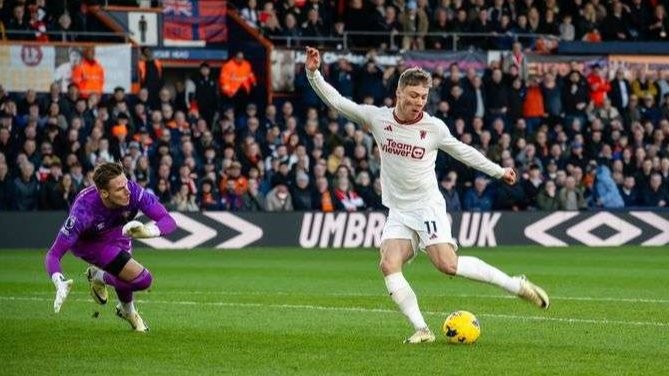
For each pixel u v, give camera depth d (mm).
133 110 47500
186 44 52688
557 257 41625
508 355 17703
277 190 46938
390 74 50500
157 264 37594
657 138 51469
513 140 50031
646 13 56156
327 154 48250
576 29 55156
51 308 24266
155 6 51969
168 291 28531
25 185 44688
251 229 46406
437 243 18625
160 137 46594
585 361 17203
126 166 45250
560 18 55438
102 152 45406
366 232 47094
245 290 28922
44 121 46375
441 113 49438
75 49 48125
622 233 49250
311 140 48000
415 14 53469
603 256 42156
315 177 47344
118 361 17219
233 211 46312
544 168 49875
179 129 47000
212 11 53000
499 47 53938
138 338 19609
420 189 18750
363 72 49812
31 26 49156
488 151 49062
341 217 46938
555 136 50938
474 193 48594
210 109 49406
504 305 25281
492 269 18938
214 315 23203
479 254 43125
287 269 35781
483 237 47906
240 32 52875
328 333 20375
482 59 52094
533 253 43812
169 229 18953
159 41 51875
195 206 46312
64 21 49656
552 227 48625
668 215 49625
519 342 19188
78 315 23000
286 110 48219
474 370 16375
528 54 52219
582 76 51812
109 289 28125
